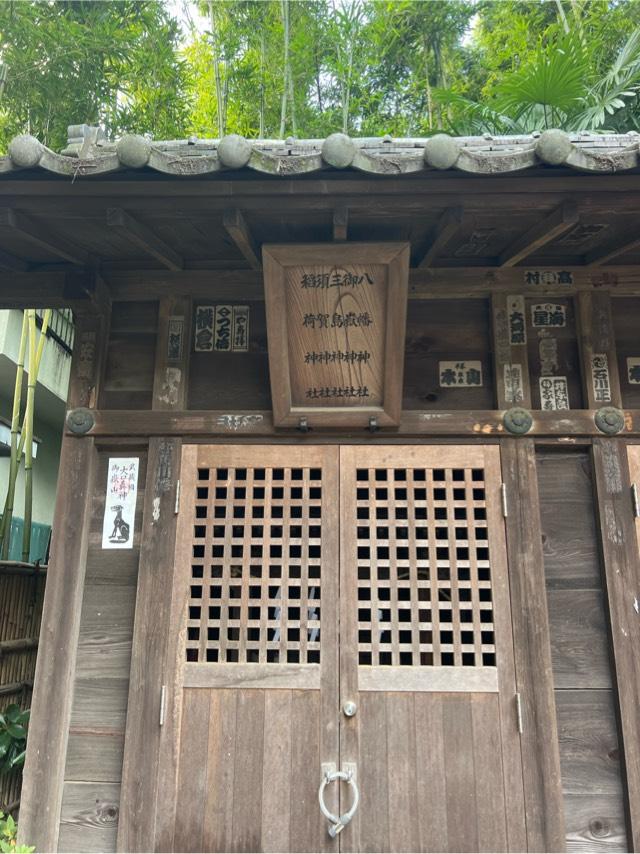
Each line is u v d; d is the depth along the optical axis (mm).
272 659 3074
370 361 3051
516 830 2729
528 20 8234
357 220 2766
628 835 2756
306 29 8125
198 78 8875
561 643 2971
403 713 2857
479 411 3129
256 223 2783
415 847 2725
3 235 2924
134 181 2410
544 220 2699
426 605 2980
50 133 5707
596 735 2873
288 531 3068
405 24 9070
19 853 2557
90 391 3230
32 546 10469
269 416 3154
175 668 2922
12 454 6695
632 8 6953
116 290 3359
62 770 2863
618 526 3016
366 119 8648
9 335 7840
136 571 3107
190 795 2795
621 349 3271
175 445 3160
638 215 2699
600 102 5754
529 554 2996
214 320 3373
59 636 2977
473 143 3246
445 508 3090
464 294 3301
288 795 2787
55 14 5230
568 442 3115
